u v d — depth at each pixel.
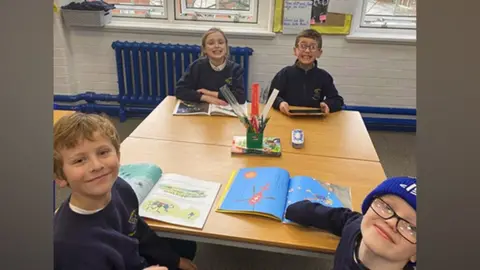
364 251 0.91
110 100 3.26
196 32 3.03
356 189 1.36
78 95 3.25
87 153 0.95
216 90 2.29
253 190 1.29
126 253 1.04
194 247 1.59
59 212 0.99
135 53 3.05
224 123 1.88
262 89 3.18
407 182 0.84
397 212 0.84
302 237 1.11
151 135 1.73
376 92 3.15
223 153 1.59
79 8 2.93
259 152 1.58
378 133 3.29
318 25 2.94
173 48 3.00
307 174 1.45
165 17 3.12
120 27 3.03
